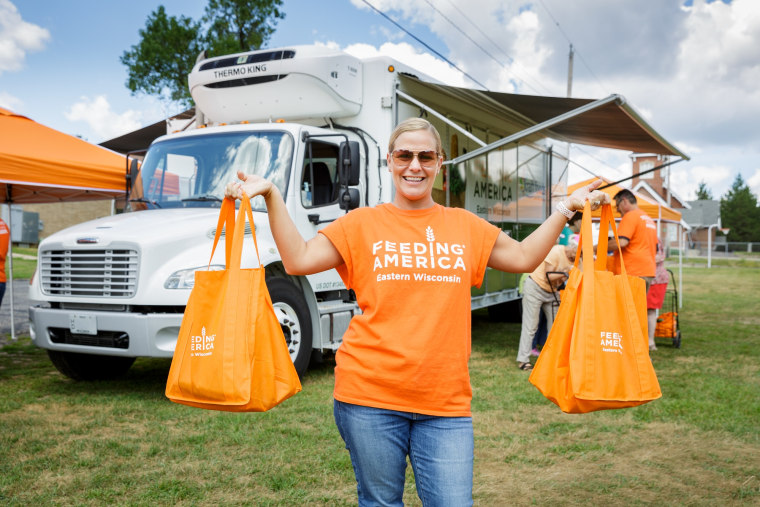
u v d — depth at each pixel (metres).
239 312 2.04
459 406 2.04
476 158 8.39
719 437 4.52
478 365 7.03
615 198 7.41
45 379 6.27
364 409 2.03
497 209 9.04
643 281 2.26
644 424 4.80
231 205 2.21
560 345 2.21
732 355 7.82
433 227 2.11
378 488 2.07
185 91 26.33
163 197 6.27
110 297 5.20
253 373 2.05
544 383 2.23
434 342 2.00
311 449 4.16
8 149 6.75
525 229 10.12
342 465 3.87
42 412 5.03
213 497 3.43
